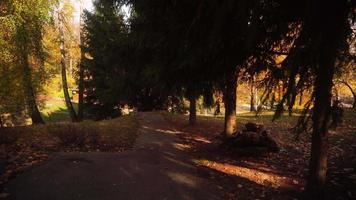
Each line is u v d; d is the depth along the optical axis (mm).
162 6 6395
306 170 7918
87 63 22172
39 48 12703
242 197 6227
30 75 12297
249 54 6578
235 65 7082
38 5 11336
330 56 5027
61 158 8234
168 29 6723
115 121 15633
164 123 15367
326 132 5586
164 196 6145
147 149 9992
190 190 6496
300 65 5191
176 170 7762
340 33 4730
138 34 8492
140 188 6488
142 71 11570
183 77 8000
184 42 6461
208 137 12078
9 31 10680
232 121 10688
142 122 15445
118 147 10266
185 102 22359
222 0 5133
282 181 7117
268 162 8617
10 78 11102
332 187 6680
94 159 8312
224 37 5980
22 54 11445
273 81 5754
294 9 5145
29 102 13242
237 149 9273
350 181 6992
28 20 11461
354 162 8477
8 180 6594
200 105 19266
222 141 10719
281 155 9375
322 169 5691
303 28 4887
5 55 10508
